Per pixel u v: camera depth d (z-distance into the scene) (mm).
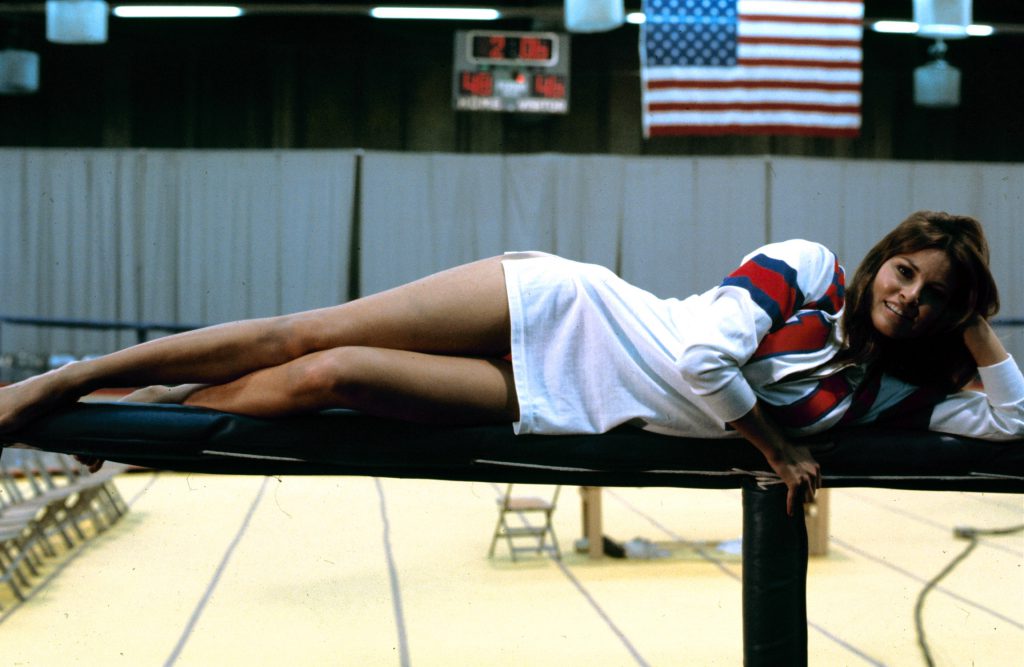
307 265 14320
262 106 17219
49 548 6137
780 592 2053
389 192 14266
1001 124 17688
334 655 4148
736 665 4051
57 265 14406
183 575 5508
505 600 5102
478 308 2158
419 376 2047
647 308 2180
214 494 8297
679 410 2117
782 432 2074
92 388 2064
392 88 17266
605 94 17219
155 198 14398
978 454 2176
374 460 2102
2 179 14367
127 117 17094
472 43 14711
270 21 16938
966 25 10531
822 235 14461
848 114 11141
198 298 14383
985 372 2139
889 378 2186
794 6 11180
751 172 14375
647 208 14305
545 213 14266
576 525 7148
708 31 11133
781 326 2100
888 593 5168
